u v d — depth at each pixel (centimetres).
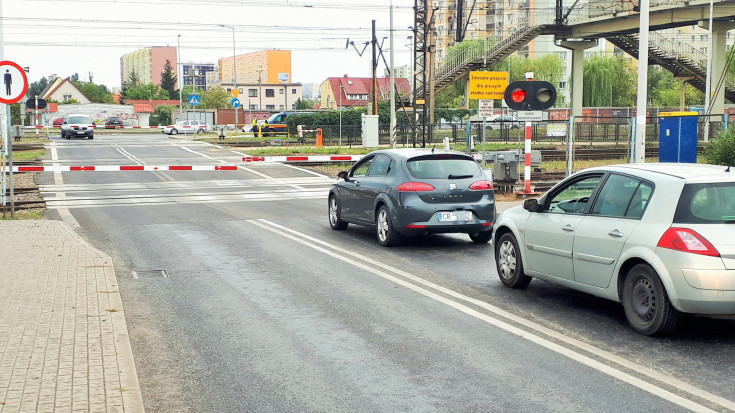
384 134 5150
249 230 1437
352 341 670
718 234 638
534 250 850
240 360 617
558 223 808
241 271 1016
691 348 644
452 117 7900
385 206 1222
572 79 6525
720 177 677
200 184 2528
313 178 2741
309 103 17275
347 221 1383
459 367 592
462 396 525
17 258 1059
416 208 1179
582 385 546
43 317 721
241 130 7762
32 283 888
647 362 603
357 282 938
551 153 3553
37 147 4312
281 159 2806
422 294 868
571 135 2145
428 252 1180
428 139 4697
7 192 2170
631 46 6144
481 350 639
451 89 9894
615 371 579
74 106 10338
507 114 7031
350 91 14550
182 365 605
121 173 2916
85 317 724
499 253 927
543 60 10394
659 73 12750
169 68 19338
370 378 567
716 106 5416
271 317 762
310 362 609
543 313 775
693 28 13625
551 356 620
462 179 1212
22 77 1412
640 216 695
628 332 698
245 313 779
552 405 506
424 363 604
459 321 740
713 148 2327
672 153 1945
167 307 809
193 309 798
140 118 10825
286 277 972
